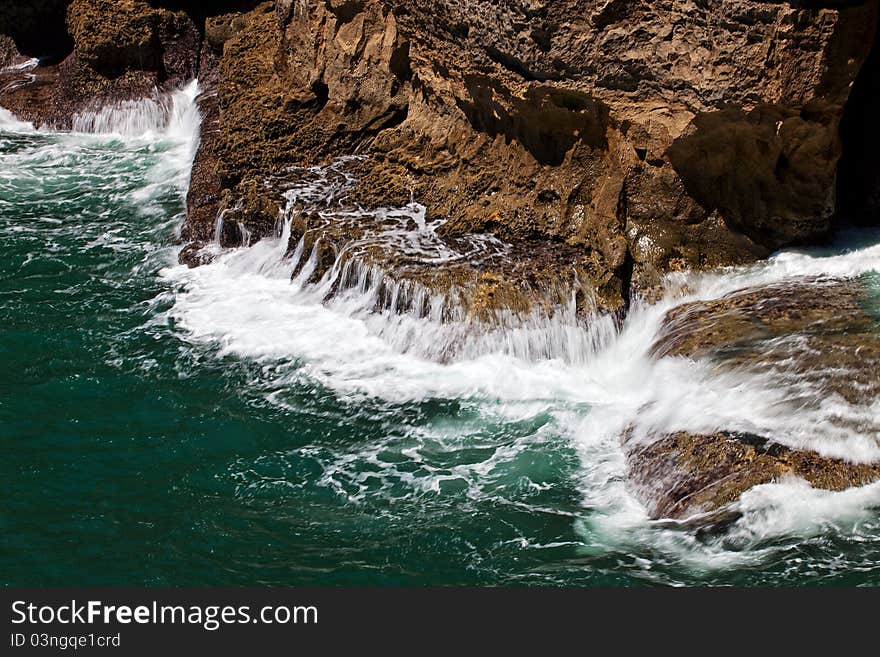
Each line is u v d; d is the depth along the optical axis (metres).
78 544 10.37
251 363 13.20
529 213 13.98
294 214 15.02
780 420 10.67
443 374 12.83
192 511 10.79
